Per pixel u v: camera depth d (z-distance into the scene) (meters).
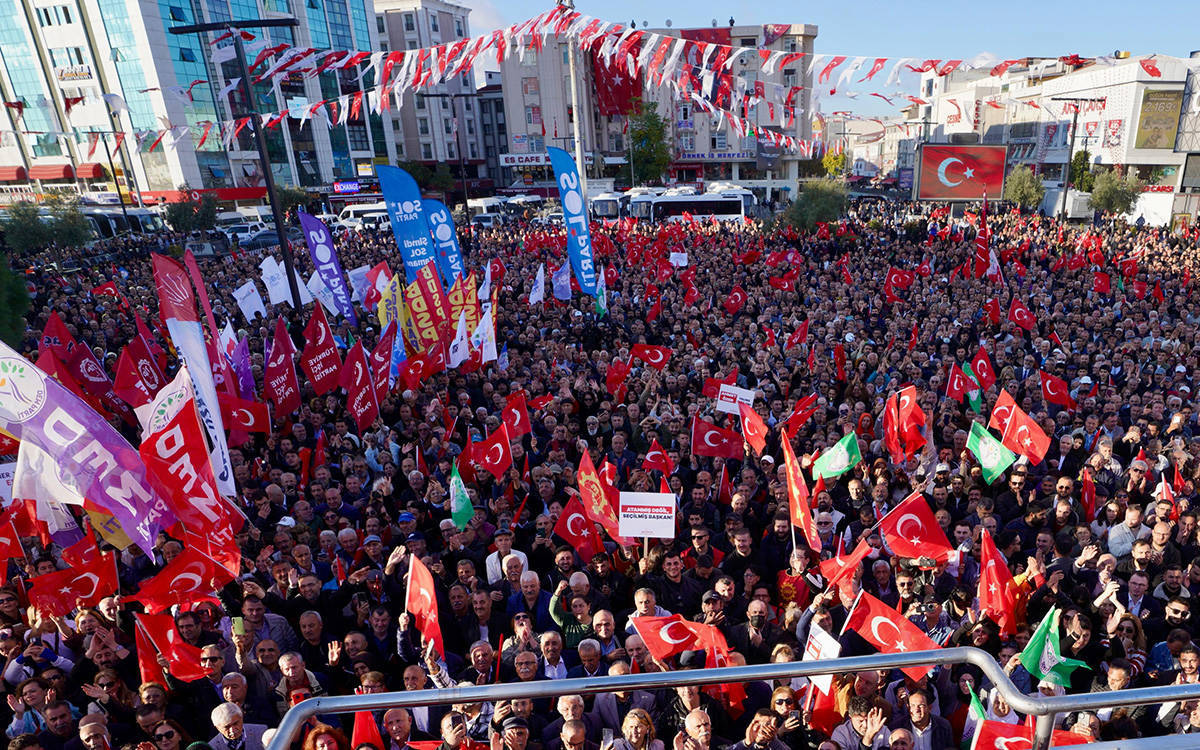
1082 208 47.72
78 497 5.54
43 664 5.48
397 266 28.42
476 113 76.88
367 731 4.19
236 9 55.22
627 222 37.31
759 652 5.46
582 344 15.81
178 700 5.17
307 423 10.98
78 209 38.50
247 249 40.69
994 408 9.01
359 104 14.06
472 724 4.60
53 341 11.10
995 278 20.86
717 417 10.52
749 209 47.38
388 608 6.21
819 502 7.62
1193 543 6.51
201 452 5.75
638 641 5.00
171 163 53.66
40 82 55.00
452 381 12.74
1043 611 5.74
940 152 47.16
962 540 6.74
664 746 4.42
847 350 13.79
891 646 4.68
